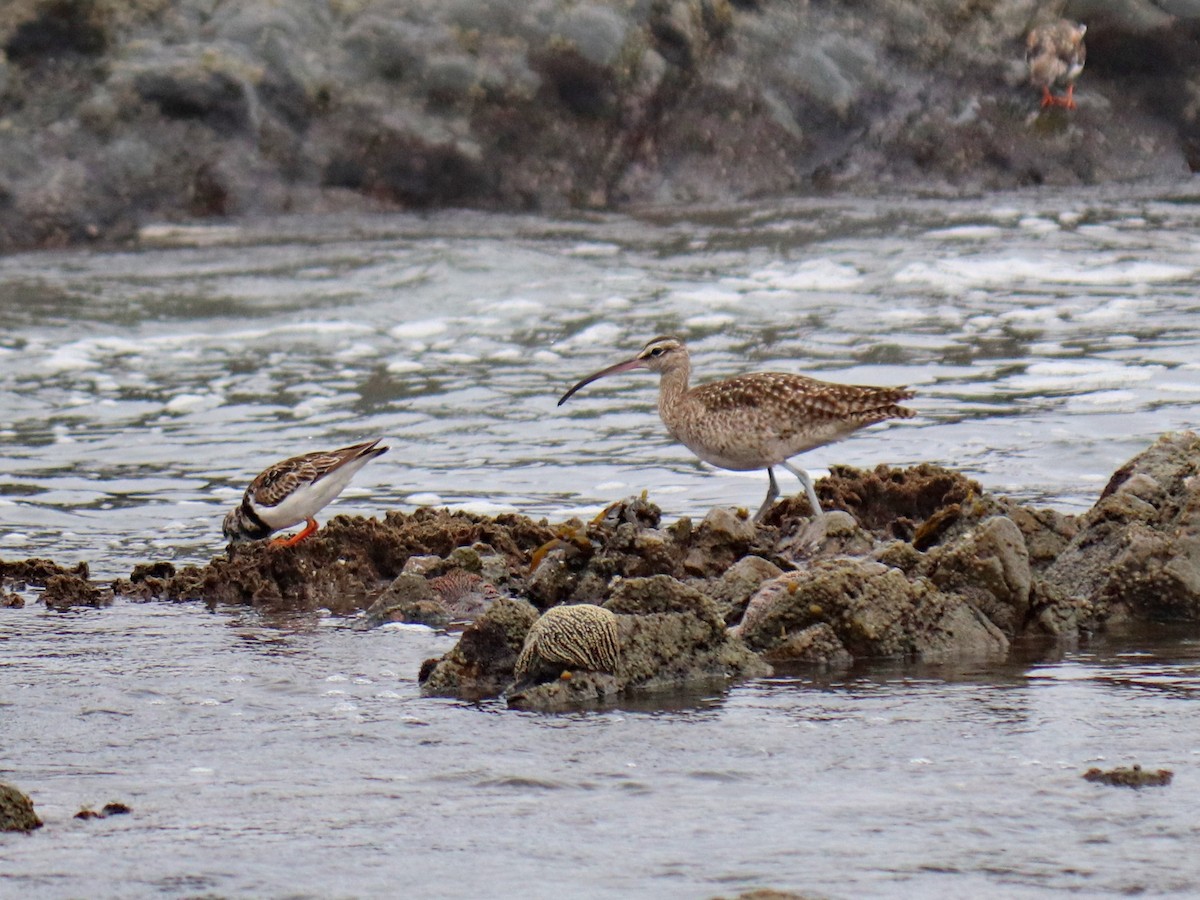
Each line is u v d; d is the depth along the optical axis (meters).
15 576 12.91
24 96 28.45
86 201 28.28
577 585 11.22
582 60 30.14
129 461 17.27
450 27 29.95
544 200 30.33
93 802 7.27
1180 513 10.97
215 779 7.59
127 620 11.40
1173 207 29.19
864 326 21.94
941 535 11.81
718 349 21.06
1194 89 32.12
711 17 31.09
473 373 20.52
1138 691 8.81
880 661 9.73
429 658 9.68
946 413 17.66
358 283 24.88
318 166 29.47
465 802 7.16
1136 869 6.18
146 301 24.22
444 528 12.72
